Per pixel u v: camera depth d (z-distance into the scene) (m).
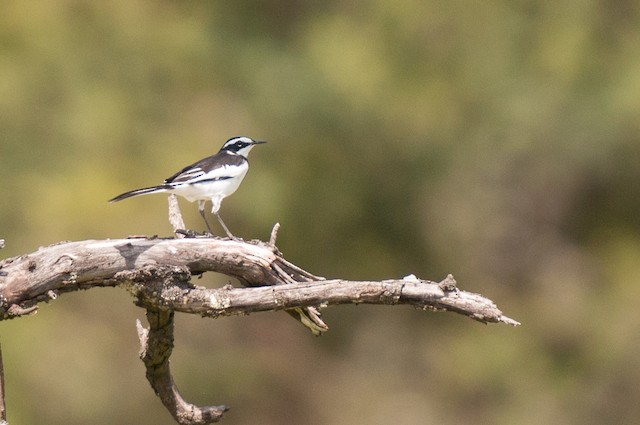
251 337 21.11
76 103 19.73
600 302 21.78
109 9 20.67
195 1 21.69
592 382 21.08
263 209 20.31
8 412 17.42
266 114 21.00
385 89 21.22
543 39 22.17
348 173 21.47
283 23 22.22
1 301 6.60
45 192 18.72
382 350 21.72
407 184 21.86
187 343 20.33
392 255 22.11
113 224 18.31
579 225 22.58
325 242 21.61
